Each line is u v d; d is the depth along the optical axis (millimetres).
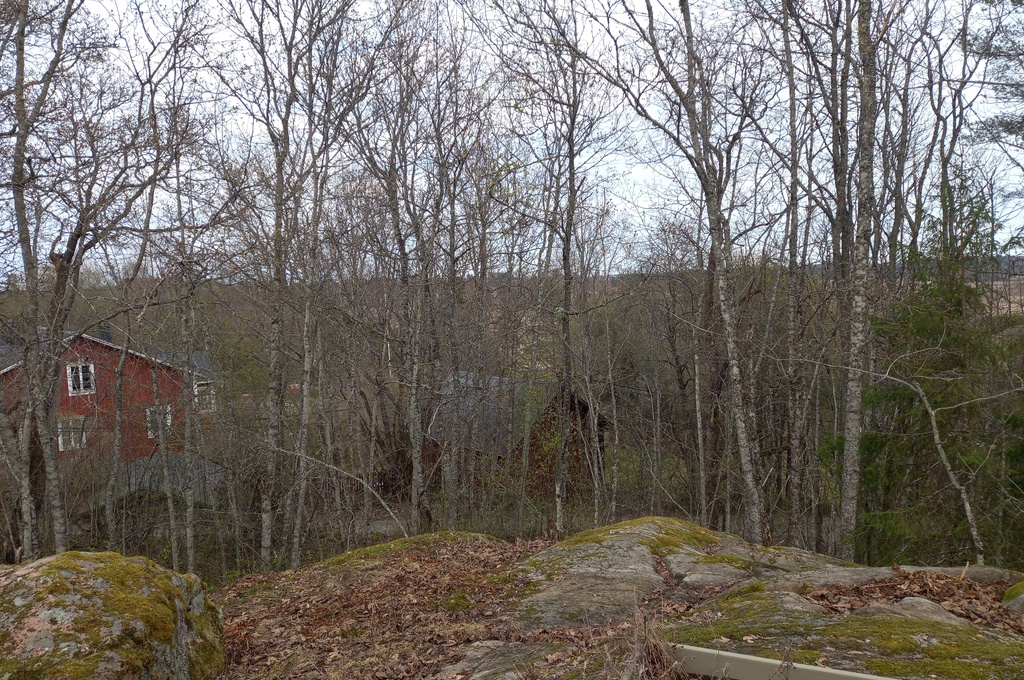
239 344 19078
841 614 4941
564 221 19047
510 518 21062
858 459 12703
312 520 19016
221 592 8984
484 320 19922
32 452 15703
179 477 18625
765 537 12820
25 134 13328
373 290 20203
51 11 14258
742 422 13664
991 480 11195
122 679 4277
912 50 18672
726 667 4016
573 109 17328
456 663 5691
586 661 4621
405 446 20062
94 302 18516
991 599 5258
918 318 12164
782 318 19719
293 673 6117
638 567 7789
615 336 24266
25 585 4633
